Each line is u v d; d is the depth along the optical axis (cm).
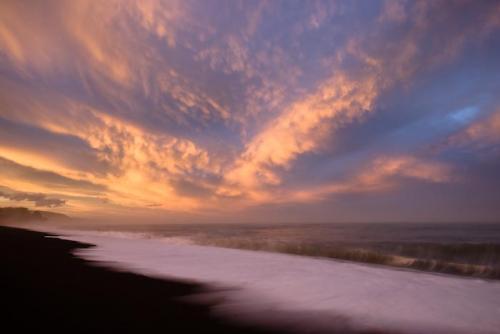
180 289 726
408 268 1152
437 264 1191
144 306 573
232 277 889
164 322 486
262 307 591
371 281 852
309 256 1459
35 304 557
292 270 1020
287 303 623
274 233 3678
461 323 524
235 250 1630
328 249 1538
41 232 3438
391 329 492
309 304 618
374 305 619
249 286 773
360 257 1371
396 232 3622
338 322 516
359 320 529
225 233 3678
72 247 1675
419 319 539
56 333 419
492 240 2408
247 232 3966
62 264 1055
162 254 1423
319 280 857
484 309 600
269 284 801
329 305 612
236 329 470
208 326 479
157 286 750
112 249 1611
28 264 1039
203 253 1486
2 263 1039
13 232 3012
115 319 490
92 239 2372
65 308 539
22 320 468
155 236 2880
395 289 758
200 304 602
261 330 471
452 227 4941
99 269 982
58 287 702
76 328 441
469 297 688
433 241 2281
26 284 721
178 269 1016
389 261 1289
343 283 820
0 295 611
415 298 675
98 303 580
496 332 489
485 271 1088
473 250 1520
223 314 543
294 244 1814
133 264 1106
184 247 1789
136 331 439
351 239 2527
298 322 513
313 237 2834
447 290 754
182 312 545
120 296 639
